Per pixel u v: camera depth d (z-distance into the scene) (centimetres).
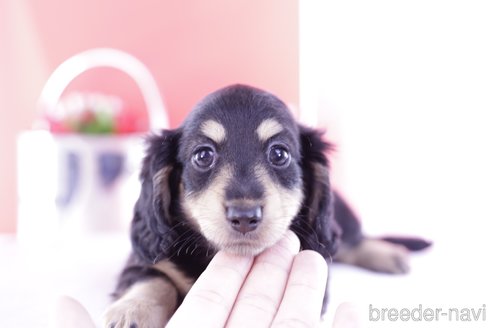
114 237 50
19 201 55
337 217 42
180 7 63
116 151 50
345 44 62
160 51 63
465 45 58
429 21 59
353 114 62
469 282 37
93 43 64
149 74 62
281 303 25
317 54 62
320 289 25
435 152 61
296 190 29
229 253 26
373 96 62
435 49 59
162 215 30
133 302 27
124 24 63
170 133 31
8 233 64
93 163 50
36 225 52
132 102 64
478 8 57
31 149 52
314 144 32
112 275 39
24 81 64
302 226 31
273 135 28
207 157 28
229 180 26
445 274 39
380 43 61
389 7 61
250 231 25
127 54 63
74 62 62
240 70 63
